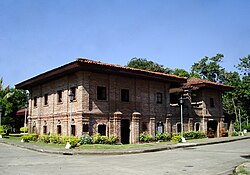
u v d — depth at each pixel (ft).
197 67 229.45
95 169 43.98
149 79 99.09
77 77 86.53
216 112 123.85
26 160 55.47
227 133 125.49
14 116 174.81
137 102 95.91
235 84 162.30
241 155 62.49
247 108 167.02
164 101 104.22
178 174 39.93
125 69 88.48
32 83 107.04
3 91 167.73
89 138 80.33
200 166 47.16
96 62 83.71
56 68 87.20
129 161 53.67
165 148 76.48
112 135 86.33
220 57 224.53
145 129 96.84
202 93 119.03
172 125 105.91
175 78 103.35
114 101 90.12
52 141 89.25
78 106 84.38
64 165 48.52
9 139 111.04
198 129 115.96
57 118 95.35
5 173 40.14
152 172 41.39
